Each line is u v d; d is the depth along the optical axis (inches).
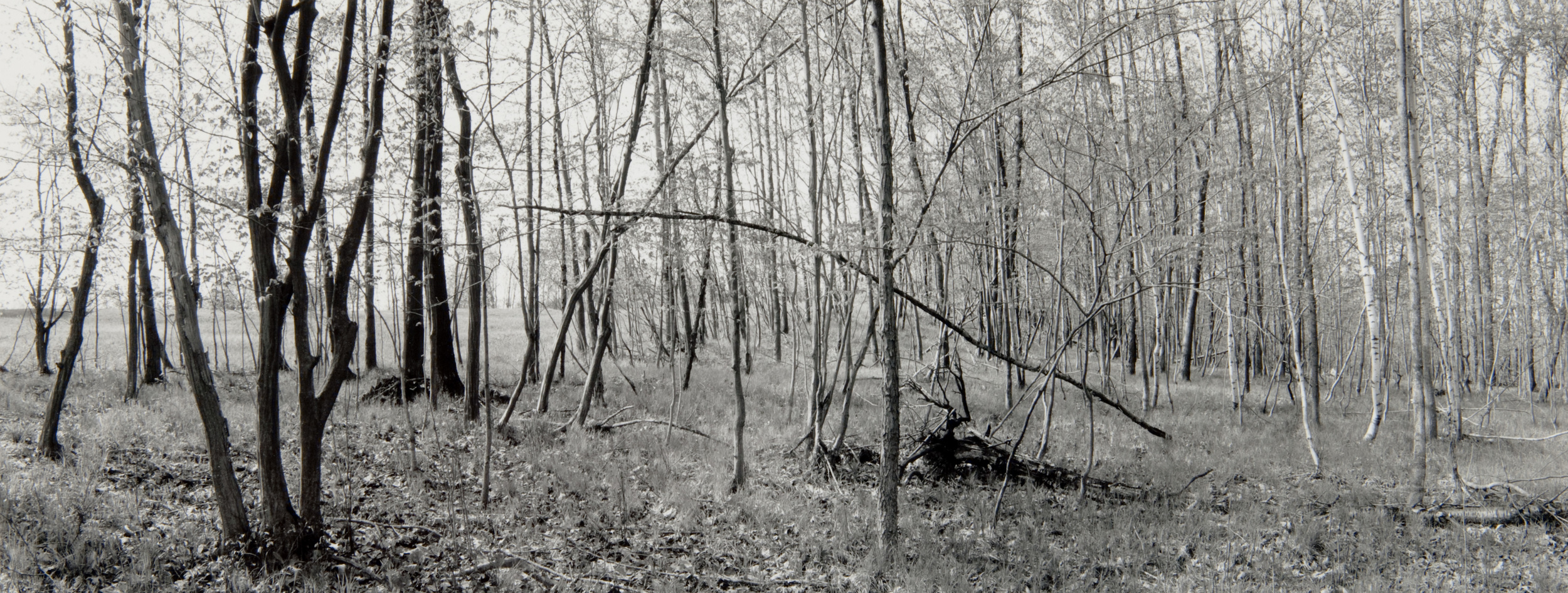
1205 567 276.1
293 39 277.1
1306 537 299.0
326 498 275.1
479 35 289.4
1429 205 624.1
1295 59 512.7
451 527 262.5
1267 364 1052.5
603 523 288.0
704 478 346.3
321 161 219.5
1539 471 410.0
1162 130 468.4
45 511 225.3
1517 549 293.9
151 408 393.1
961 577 260.2
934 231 386.6
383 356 789.2
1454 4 600.4
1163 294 772.0
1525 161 726.5
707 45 362.6
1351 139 597.6
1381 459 435.8
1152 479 375.2
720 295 579.8
